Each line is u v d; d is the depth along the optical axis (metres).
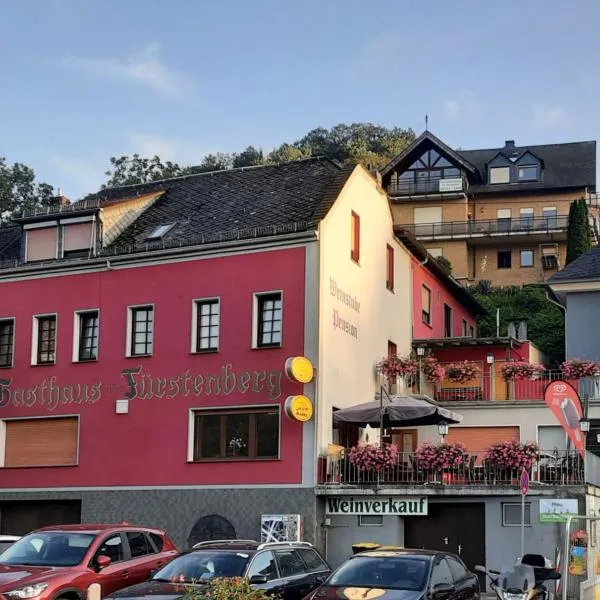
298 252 24.77
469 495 22.66
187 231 27.17
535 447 22.44
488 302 58.75
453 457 22.83
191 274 25.97
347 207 26.92
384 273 29.97
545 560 16.91
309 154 104.25
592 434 28.50
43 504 27.14
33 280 28.22
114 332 26.72
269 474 23.98
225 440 24.86
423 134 68.50
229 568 14.40
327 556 23.58
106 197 32.66
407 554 14.20
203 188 30.20
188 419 25.22
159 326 26.12
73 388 26.98
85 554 15.38
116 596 13.38
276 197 27.62
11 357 28.20
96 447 26.33
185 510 24.77
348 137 106.88
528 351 34.72
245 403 24.62
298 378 23.28
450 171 68.62
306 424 23.81
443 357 33.34
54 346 27.61
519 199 70.12
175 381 25.61
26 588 13.96
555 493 21.95
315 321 24.25
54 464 26.92
